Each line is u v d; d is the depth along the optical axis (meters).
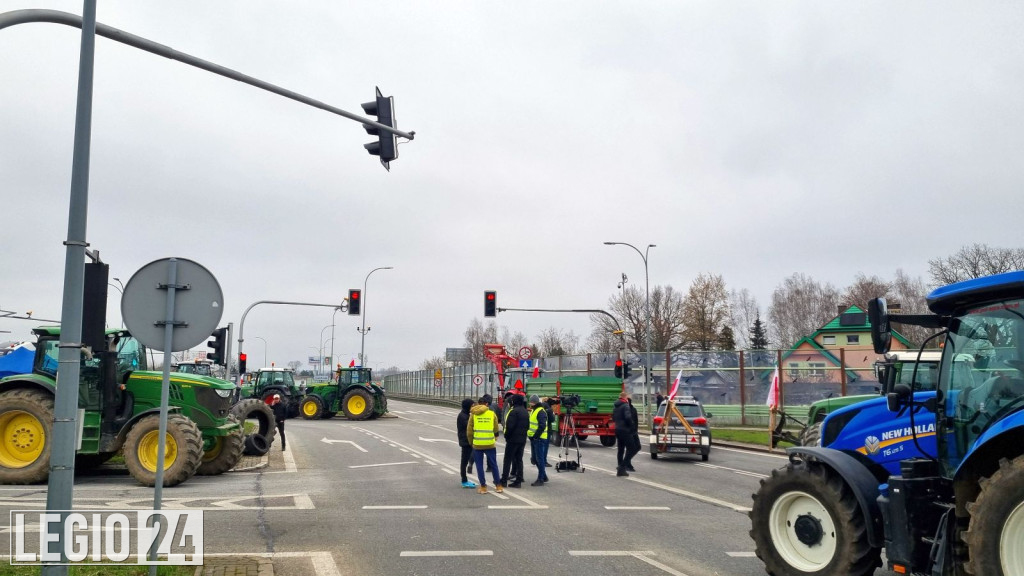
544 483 15.15
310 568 7.75
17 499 11.93
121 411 14.98
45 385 14.18
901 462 6.64
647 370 34.25
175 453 14.30
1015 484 5.36
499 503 12.39
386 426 35.38
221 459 16.05
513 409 14.71
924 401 6.72
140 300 6.86
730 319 85.50
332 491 13.62
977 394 6.23
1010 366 6.02
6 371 15.36
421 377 78.56
